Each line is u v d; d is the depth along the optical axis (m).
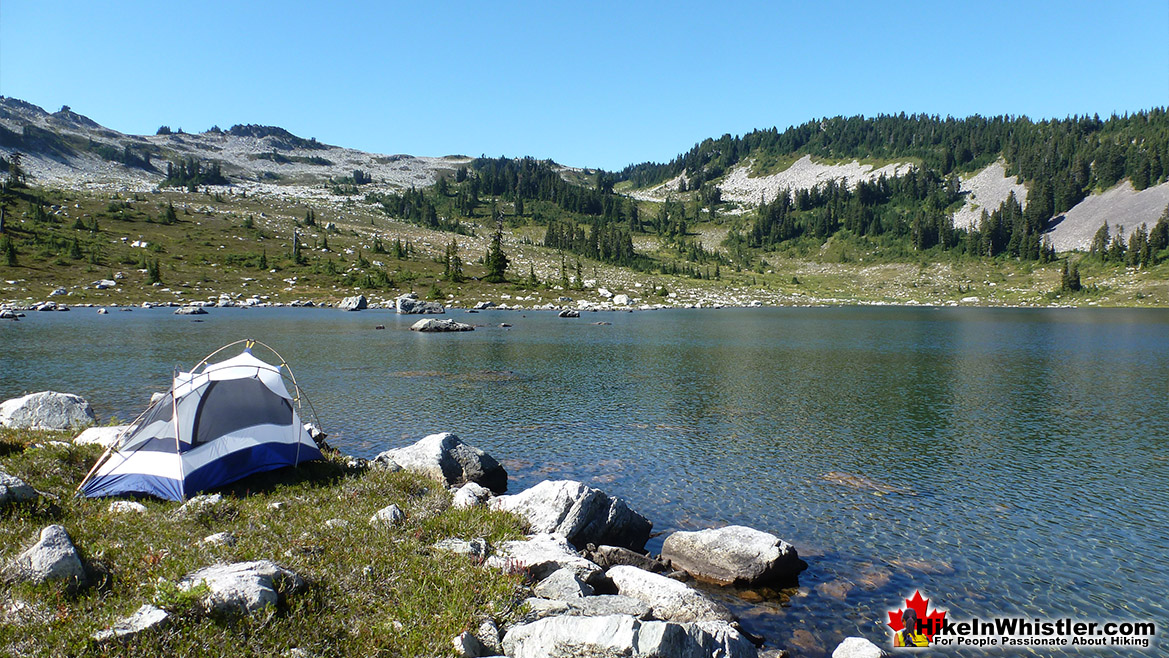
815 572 12.84
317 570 8.98
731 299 167.25
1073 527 15.38
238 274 134.25
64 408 19.48
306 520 11.36
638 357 49.78
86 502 11.30
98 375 35.28
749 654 8.20
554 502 13.52
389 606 8.32
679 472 19.75
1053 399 32.53
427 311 105.81
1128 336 70.81
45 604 7.00
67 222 149.50
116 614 7.02
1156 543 14.42
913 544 14.31
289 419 15.95
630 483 18.62
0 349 45.88
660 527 15.40
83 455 13.97
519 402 30.81
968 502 17.16
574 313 103.75
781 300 170.62
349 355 48.50
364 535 10.77
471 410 28.80
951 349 57.03
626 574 10.77
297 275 139.38
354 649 7.26
